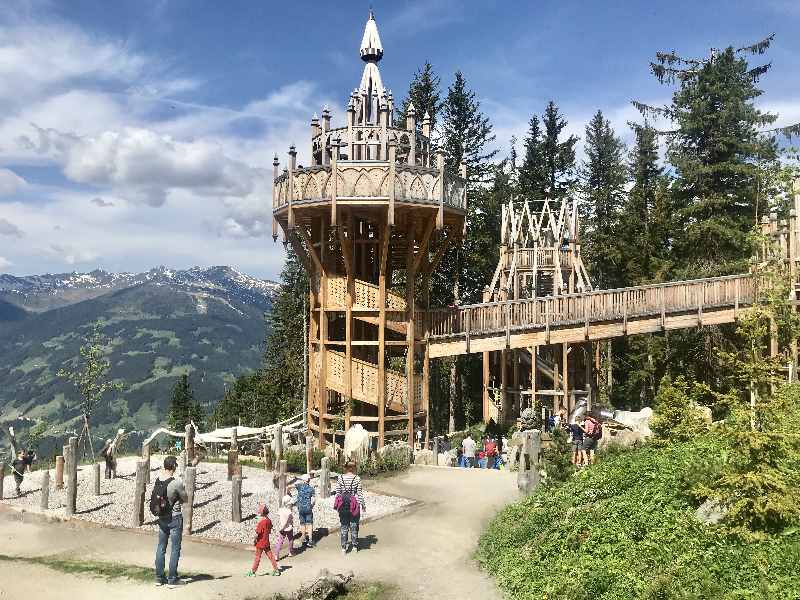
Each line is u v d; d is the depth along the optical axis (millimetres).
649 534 11969
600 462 18328
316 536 16719
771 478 11172
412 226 28750
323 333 29219
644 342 43031
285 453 26203
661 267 44281
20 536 17141
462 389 49750
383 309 28281
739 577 10156
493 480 23234
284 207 27938
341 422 29938
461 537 16562
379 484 22719
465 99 54719
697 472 12812
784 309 12953
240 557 15055
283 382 52656
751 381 12219
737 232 39656
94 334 45156
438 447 29359
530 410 31781
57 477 22797
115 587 12305
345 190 26141
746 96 43969
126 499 20812
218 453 32375
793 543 10641
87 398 44188
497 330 30281
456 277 49344
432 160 31062
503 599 12281
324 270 29172
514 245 40812
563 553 12734
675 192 46094
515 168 61656
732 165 42281
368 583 13469
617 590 10695
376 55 30234
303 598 12289
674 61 45938
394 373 28750
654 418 17703
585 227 63781
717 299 30359
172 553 12586
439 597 12648
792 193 21109
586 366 36688
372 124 29141
